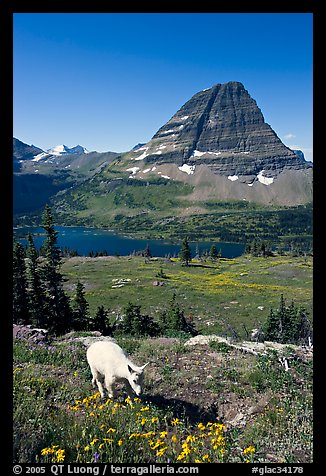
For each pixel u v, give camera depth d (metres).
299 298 55.25
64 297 37.84
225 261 107.62
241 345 13.30
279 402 8.69
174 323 33.88
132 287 67.31
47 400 7.73
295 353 12.03
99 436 5.85
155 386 9.73
